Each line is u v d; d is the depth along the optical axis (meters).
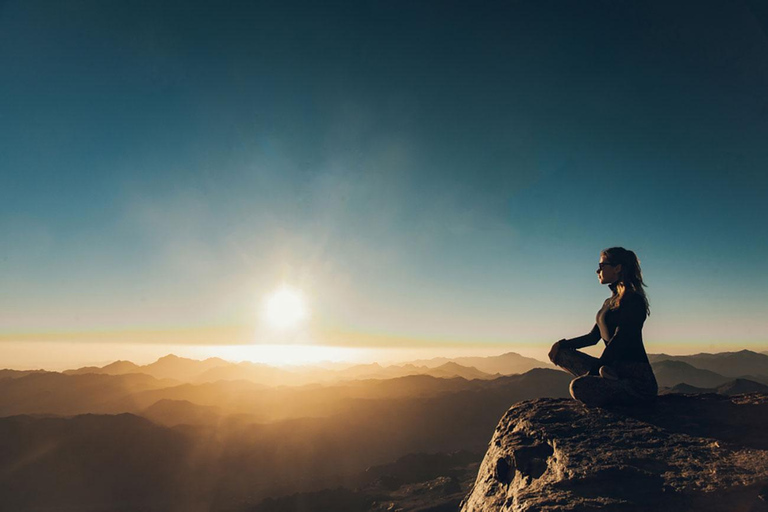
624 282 5.60
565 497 3.84
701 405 5.52
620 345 5.52
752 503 3.37
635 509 3.50
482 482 5.93
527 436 5.31
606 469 4.05
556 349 6.24
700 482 3.70
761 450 4.09
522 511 3.85
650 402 5.54
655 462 4.15
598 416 5.39
